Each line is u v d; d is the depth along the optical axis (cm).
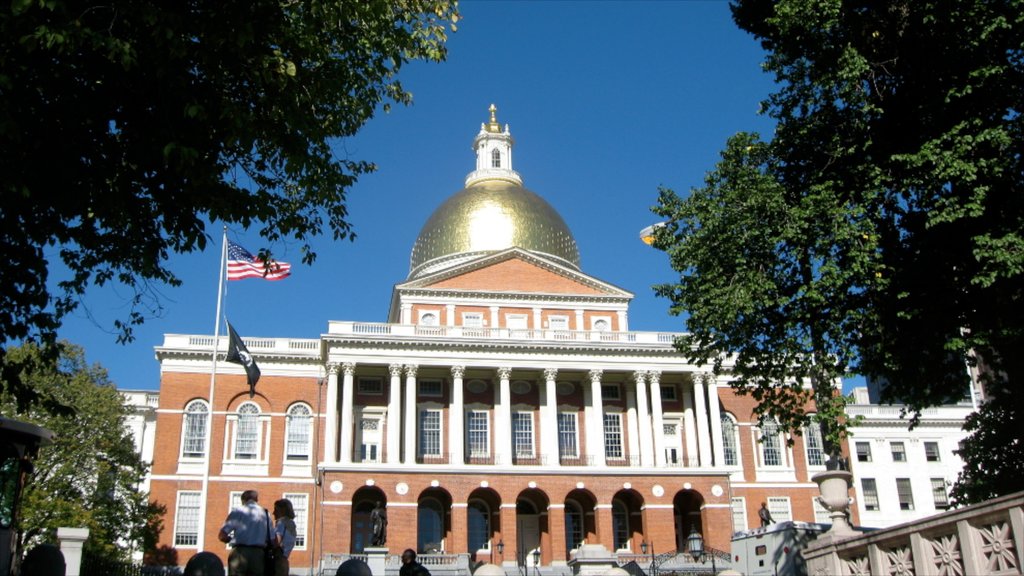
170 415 6812
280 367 7131
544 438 7019
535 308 7594
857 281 2461
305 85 1909
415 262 8444
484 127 9206
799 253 2594
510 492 6575
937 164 2255
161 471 6650
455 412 6819
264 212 1930
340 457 6862
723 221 2703
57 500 4938
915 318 2508
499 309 7525
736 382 2894
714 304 2720
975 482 3416
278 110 1825
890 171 2441
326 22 1930
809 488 7394
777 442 7500
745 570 2914
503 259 7694
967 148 2223
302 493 6806
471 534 6881
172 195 1870
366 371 7044
